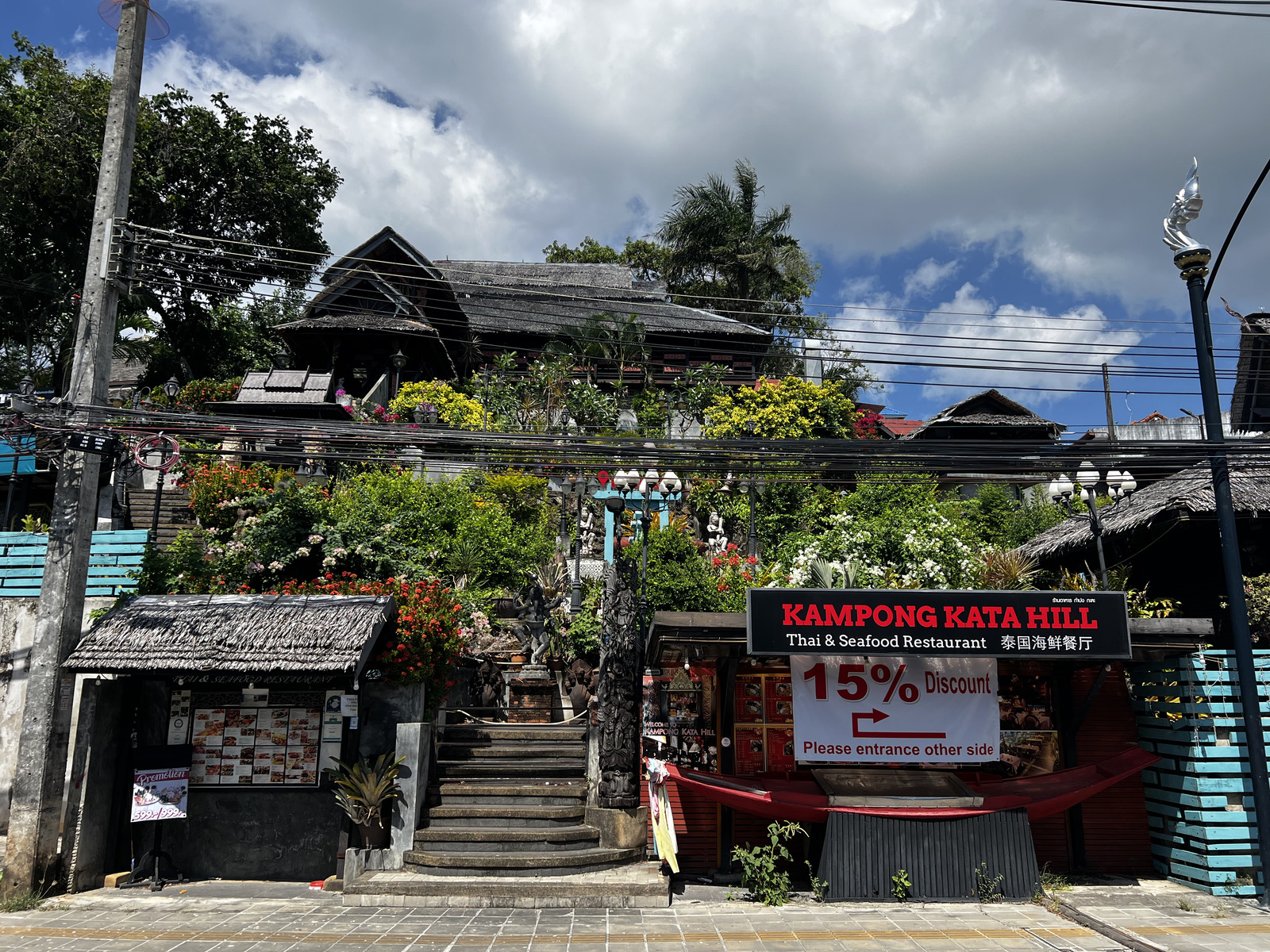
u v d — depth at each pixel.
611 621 10.18
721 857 9.59
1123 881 9.41
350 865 8.84
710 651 9.60
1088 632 8.57
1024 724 9.96
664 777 8.91
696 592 13.59
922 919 7.97
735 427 25.12
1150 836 9.86
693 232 33.25
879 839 8.73
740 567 15.60
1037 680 10.09
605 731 9.85
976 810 8.86
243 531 12.36
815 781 9.42
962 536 14.61
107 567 11.16
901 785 9.18
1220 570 11.94
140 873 9.17
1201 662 9.31
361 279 27.75
